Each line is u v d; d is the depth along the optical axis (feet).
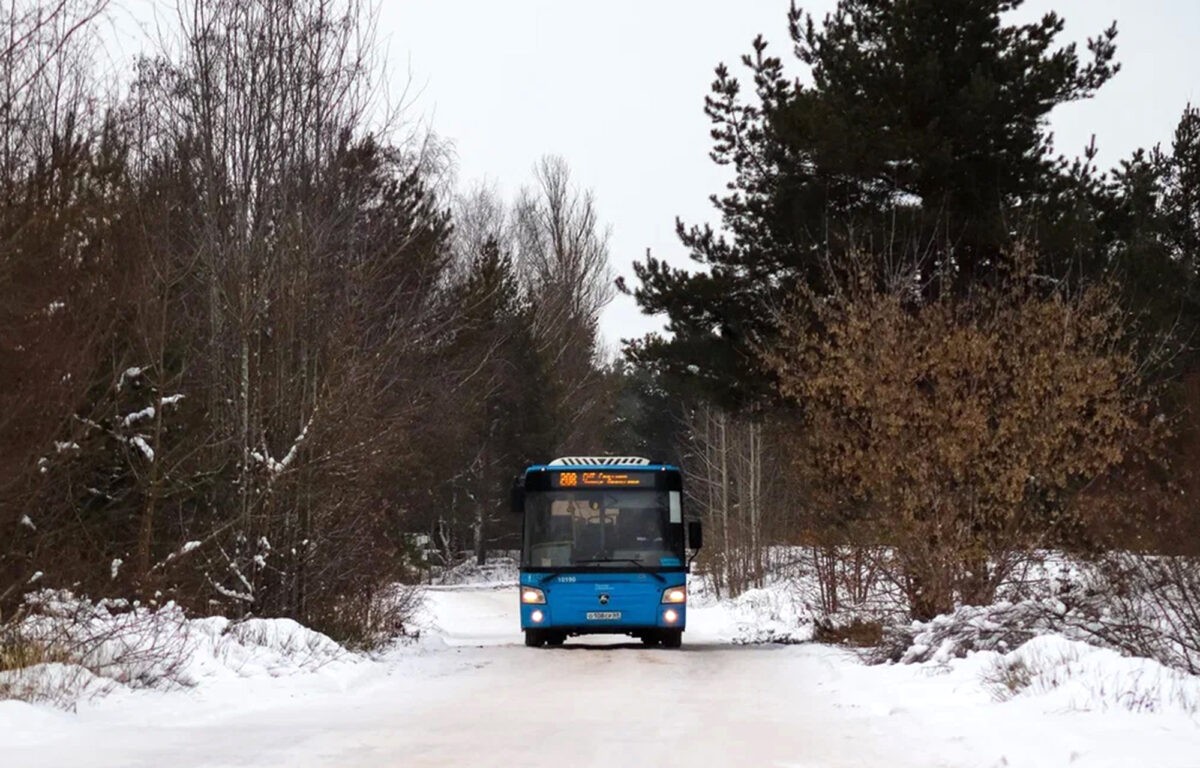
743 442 282.36
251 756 51.72
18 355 71.67
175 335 99.86
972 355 111.55
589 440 414.62
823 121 145.28
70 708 63.52
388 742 56.90
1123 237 154.81
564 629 133.39
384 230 127.75
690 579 330.95
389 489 127.44
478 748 55.21
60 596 79.56
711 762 51.16
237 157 114.83
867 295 121.90
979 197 148.05
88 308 78.48
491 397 353.92
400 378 120.98
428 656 118.32
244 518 101.71
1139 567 86.33
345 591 116.37
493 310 255.50
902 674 88.38
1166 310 155.53
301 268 112.98
